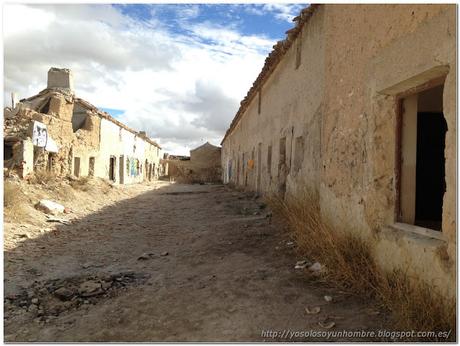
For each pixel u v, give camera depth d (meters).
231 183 27.42
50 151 14.98
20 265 5.71
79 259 6.29
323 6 6.88
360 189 4.81
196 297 4.36
